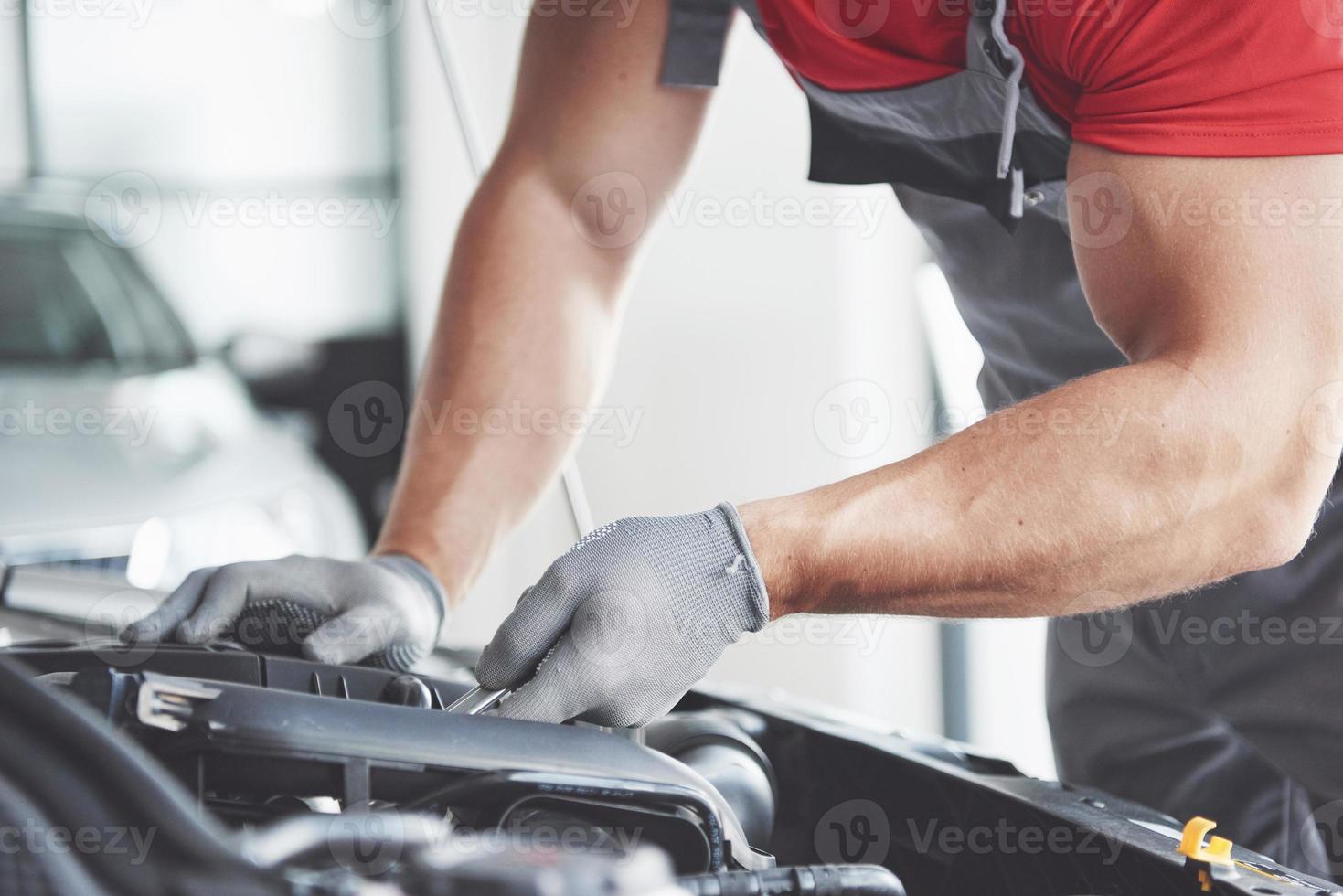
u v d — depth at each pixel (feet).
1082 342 3.50
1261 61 2.15
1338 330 2.11
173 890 1.14
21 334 9.28
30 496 7.12
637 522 2.24
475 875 1.12
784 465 9.43
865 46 3.00
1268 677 3.43
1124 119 2.30
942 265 3.80
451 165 12.77
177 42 12.80
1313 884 1.92
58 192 11.36
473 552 3.19
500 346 3.37
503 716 2.06
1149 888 1.99
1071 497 2.13
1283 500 2.18
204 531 7.51
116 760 1.18
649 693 2.19
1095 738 3.97
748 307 9.43
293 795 1.72
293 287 13.28
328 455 13.02
